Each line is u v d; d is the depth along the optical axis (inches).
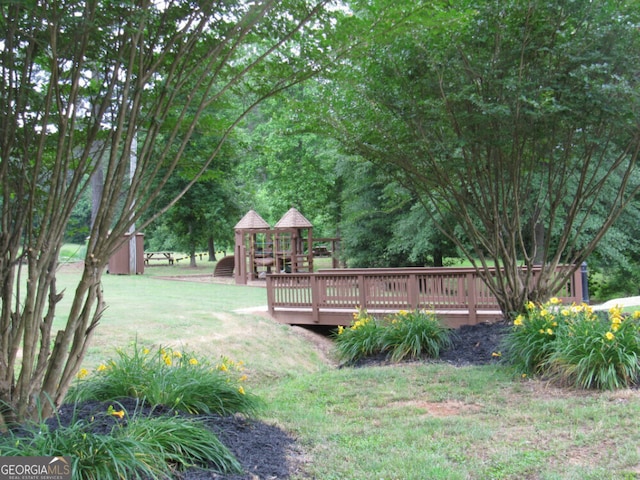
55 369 146.9
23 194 145.6
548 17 252.8
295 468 149.9
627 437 166.6
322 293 466.0
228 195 1110.4
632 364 217.0
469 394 230.8
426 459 159.5
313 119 307.0
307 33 174.6
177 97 180.1
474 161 297.1
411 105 282.5
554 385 230.1
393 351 320.5
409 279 425.7
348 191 847.7
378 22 181.2
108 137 150.9
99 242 144.2
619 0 246.7
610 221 293.9
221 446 144.6
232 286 784.3
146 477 126.1
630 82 246.1
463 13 221.3
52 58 135.9
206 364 215.9
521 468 152.0
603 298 808.9
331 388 258.1
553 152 295.0
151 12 133.0
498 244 311.6
